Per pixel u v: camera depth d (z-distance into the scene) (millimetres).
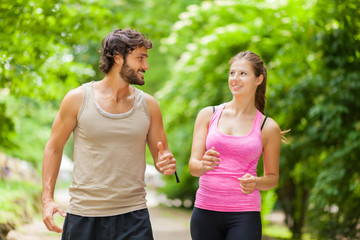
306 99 11148
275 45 12117
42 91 9461
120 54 4199
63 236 4336
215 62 13414
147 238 4242
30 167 22094
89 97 4254
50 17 8695
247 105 4688
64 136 4305
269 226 16688
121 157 4211
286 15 11156
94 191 4180
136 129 4262
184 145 15820
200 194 4656
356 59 10297
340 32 9078
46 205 4180
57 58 9461
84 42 9703
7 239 10547
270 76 11133
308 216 11656
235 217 4520
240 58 4688
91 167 4199
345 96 10094
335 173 10219
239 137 4543
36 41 8562
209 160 4348
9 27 8258
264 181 4527
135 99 4336
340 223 10734
